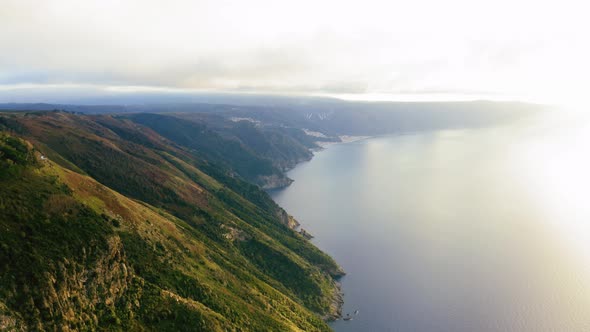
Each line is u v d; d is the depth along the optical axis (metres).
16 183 82.81
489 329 165.25
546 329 162.62
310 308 179.38
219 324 95.94
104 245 85.50
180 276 109.44
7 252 64.81
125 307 82.31
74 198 93.50
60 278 69.44
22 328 58.03
